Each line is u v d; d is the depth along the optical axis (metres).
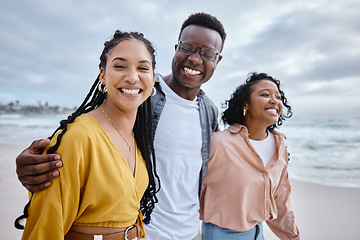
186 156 2.24
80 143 1.20
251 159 2.35
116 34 1.43
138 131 1.67
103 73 1.47
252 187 2.32
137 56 1.35
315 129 28.48
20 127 27.70
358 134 22.95
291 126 32.41
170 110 2.25
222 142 2.40
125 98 1.35
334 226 4.79
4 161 9.49
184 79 2.21
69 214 1.20
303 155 13.80
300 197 6.51
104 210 1.27
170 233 2.03
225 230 2.34
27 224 1.18
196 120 2.36
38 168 1.12
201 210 2.50
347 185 7.82
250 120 2.54
